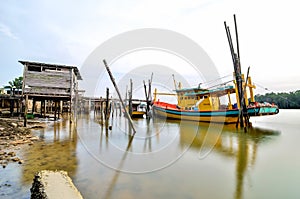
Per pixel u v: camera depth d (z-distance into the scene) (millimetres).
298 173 5992
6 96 18797
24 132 11812
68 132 12992
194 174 5805
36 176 4336
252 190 4781
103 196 4246
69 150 8125
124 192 4480
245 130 14945
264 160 7410
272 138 12586
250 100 19547
